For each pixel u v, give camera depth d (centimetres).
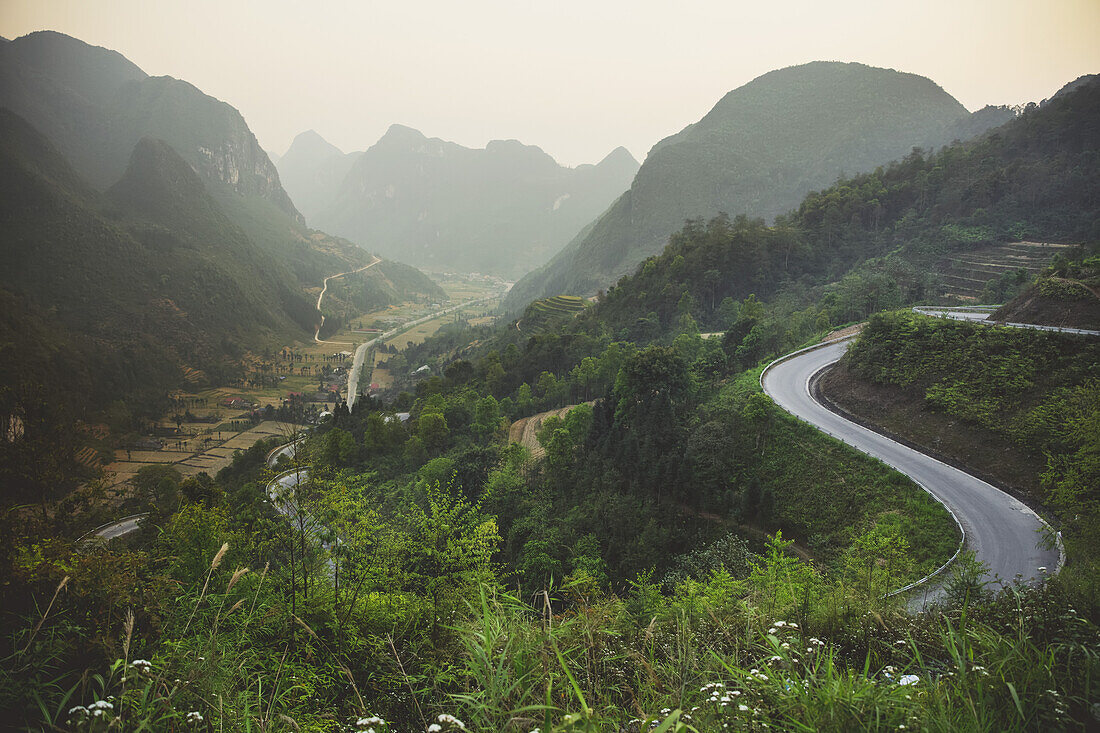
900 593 1605
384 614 775
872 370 3778
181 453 11956
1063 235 8312
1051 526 2152
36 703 447
